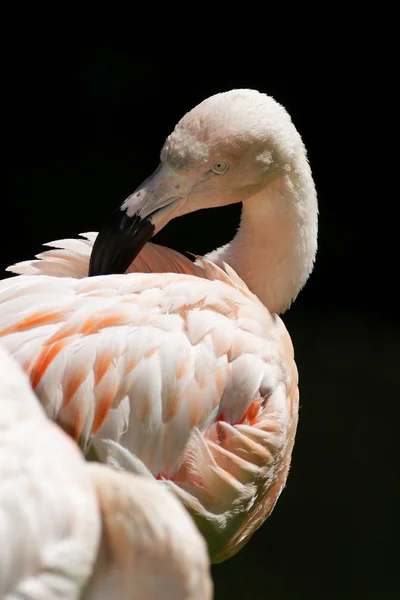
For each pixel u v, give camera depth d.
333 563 8.77
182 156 5.36
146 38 19.17
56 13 19.14
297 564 8.74
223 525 5.05
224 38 19.05
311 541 9.09
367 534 9.21
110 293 4.70
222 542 5.21
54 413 4.41
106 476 2.17
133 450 4.63
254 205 5.68
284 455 5.45
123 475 2.20
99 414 4.50
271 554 8.89
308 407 11.40
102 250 5.24
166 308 4.77
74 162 17.44
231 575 8.55
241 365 4.96
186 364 4.72
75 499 2.08
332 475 10.15
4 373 2.23
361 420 11.15
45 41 19.00
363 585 8.47
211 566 8.67
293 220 5.66
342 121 17.98
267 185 5.60
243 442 4.95
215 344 4.88
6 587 2.00
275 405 5.15
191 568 2.03
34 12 19.09
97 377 4.49
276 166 5.54
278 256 5.70
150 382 4.60
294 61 18.69
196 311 4.89
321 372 12.16
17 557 2.01
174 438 4.73
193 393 4.75
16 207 15.74
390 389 11.83
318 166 17.31
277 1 18.97
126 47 19.12
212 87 18.77
